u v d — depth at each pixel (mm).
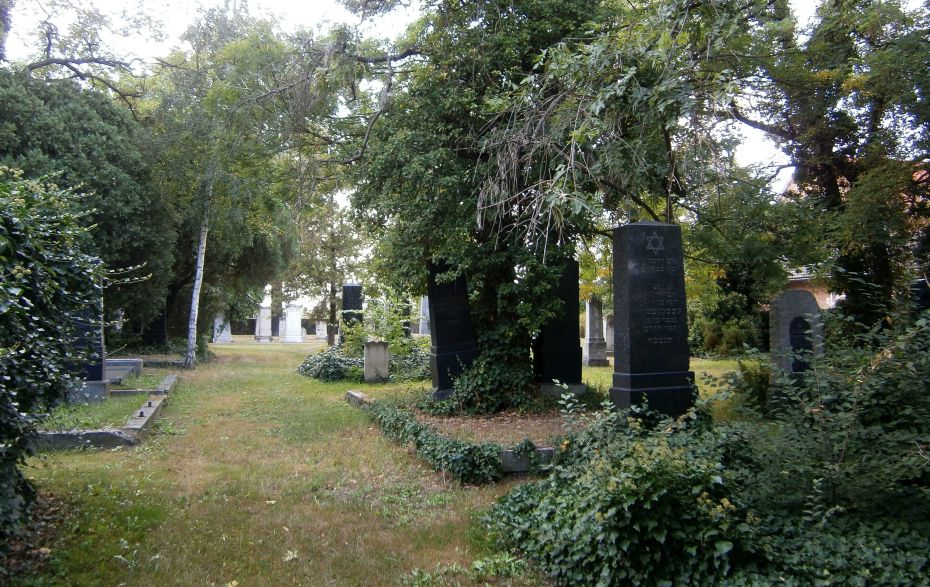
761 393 9547
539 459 7363
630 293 7559
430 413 10711
